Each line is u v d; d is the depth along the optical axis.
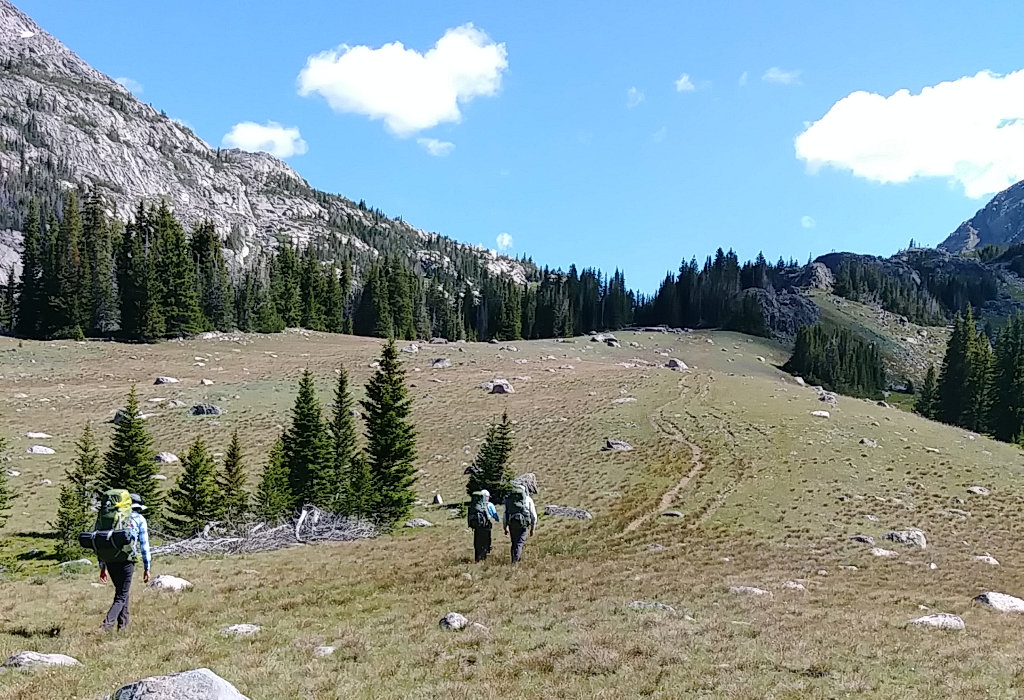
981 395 121.06
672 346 166.62
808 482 53.66
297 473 45.00
